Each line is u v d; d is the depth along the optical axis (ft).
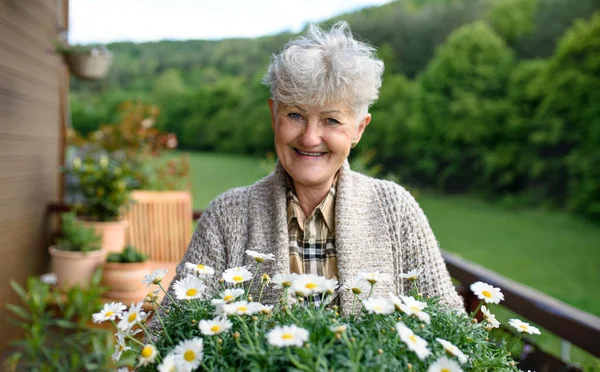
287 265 4.13
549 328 6.15
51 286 11.40
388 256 4.28
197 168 39.17
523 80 38.47
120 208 12.68
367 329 2.84
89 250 11.32
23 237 12.32
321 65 3.84
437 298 3.56
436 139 40.52
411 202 4.49
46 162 14.69
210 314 3.05
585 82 35.55
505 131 38.81
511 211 38.24
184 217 13.02
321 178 4.15
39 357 9.17
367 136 41.52
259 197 4.44
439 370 2.52
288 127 4.07
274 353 2.52
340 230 4.22
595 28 35.22
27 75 12.63
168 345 3.06
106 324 9.36
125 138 17.31
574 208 36.27
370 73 4.02
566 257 34.60
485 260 34.60
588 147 35.68
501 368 3.01
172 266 12.07
